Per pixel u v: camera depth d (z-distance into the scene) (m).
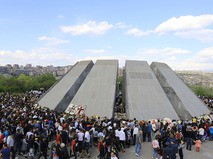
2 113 27.47
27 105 37.09
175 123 28.11
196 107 37.19
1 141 19.36
